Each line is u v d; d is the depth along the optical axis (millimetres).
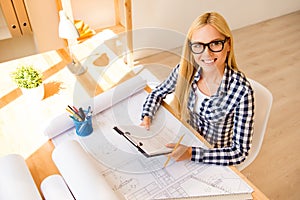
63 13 1331
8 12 2133
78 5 2369
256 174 1789
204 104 1071
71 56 1425
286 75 2730
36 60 1449
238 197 811
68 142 904
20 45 2480
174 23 2934
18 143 1002
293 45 3238
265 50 3137
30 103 1180
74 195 787
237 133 1005
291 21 3777
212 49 958
